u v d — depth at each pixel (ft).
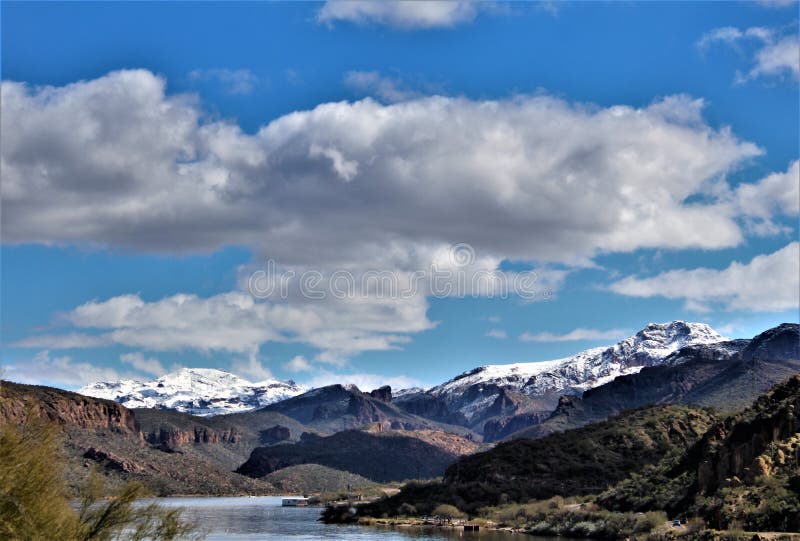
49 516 109.19
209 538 624.59
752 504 405.80
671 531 435.94
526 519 644.27
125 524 118.62
